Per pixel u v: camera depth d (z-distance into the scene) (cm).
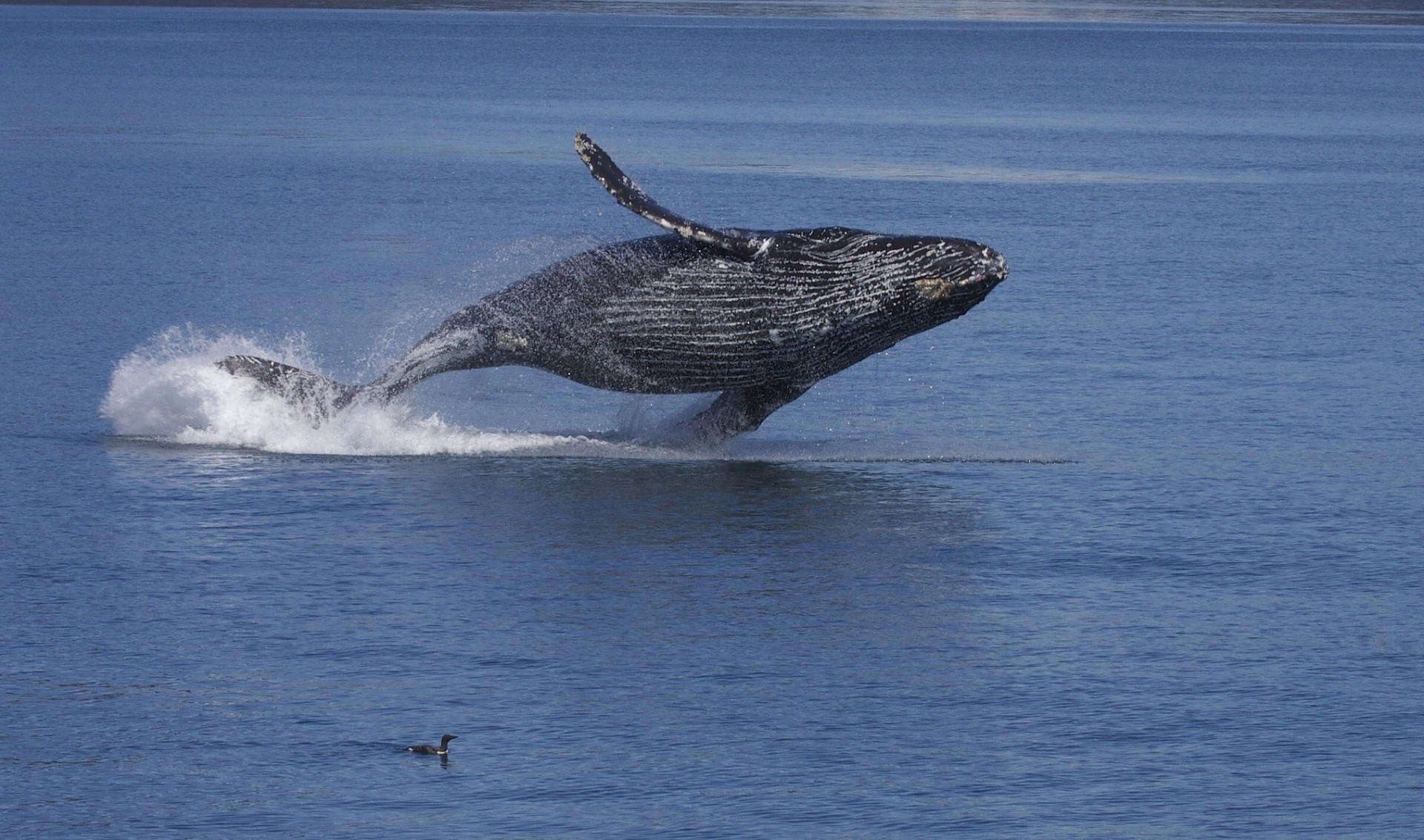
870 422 9756
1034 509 7994
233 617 6400
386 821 4922
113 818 4931
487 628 6325
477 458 8719
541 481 8331
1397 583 6962
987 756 5350
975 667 6028
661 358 8619
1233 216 19138
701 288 8469
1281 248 16612
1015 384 10675
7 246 15088
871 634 6331
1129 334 12194
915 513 7900
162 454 8594
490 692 5762
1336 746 5450
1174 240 17112
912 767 5278
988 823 4947
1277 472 8638
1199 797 5112
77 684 5788
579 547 7288
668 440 9169
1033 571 7088
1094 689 5856
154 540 7250
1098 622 6494
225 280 13825
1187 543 7462
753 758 5312
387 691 5756
